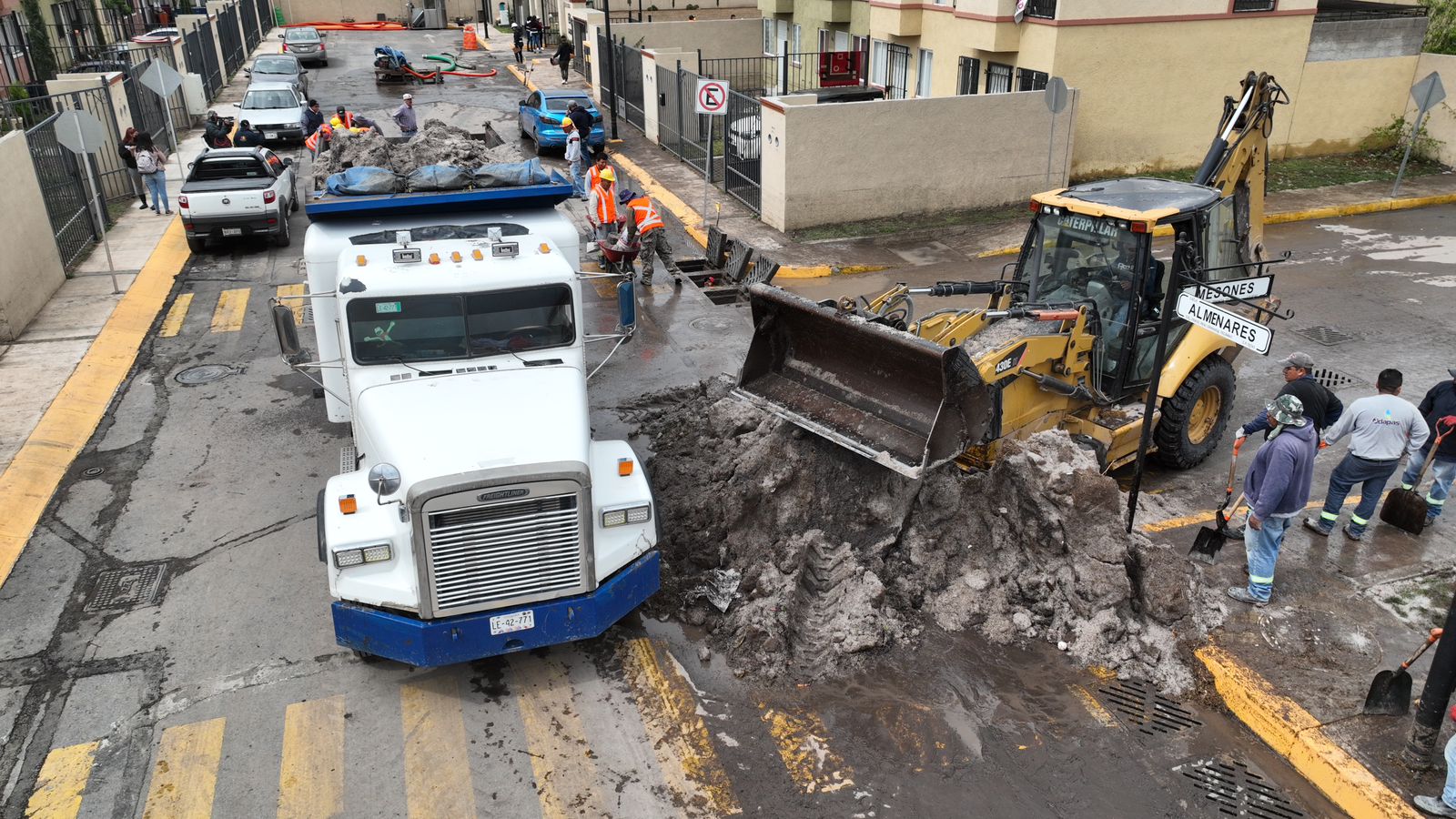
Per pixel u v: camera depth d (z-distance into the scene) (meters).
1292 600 7.41
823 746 6.09
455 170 10.33
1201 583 7.34
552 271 7.43
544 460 6.18
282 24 59.12
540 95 24.06
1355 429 7.90
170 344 12.83
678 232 17.83
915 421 7.07
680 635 7.14
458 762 5.97
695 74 24.16
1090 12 18.20
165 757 5.98
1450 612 5.41
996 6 18.98
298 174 22.42
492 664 6.86
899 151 17.48
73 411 10.61
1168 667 6.72
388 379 7.20
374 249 7.79
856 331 7.26
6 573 7.90
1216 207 9.01
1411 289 14.52
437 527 6.00
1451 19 23.00
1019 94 17.73
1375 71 21.16
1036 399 8.38
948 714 6.35
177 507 8.90
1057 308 8.35
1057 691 6.57
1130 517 7.65
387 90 34.19
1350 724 6.10
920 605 7.34
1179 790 5.79
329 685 6.64
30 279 13.34
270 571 7.92
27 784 5.79
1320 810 5.68
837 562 7.36
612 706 6.45
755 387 8.08
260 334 13.17
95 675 6.71
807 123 16.75
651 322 13.44
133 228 17.84
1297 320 13.32
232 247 17.16
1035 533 7.34
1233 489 9.20
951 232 17.38
